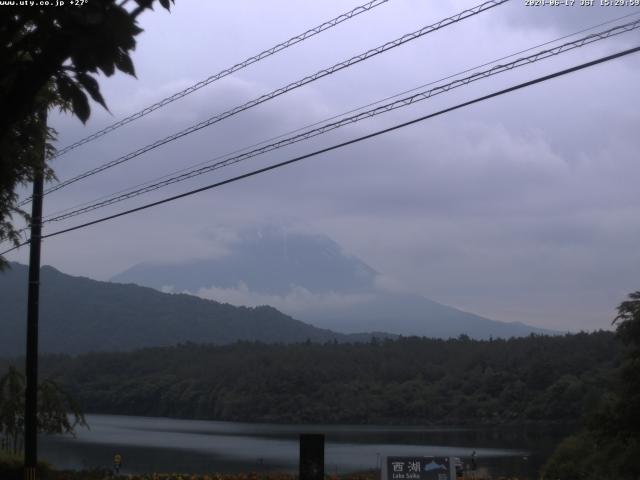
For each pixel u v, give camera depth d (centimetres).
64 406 2769
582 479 3553
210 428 12219
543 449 7881
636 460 3406
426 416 12494
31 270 1959
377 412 12775
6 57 538
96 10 492
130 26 500
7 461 2405
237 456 7481
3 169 725
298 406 13375
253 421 13550
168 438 10162
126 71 515
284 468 6194
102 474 2481
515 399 11462
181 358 17250
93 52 504
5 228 1409
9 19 521
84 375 16812
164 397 15350
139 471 5756
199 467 6266
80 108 528
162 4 541
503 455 7094
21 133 738
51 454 7681
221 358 16425
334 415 13100
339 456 7075
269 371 14462
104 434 10881
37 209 1966
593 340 11594
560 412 10288
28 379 1941
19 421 2698
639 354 3678
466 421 11838
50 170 1341
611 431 3553
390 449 8012
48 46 521
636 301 3841
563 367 11138
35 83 534
